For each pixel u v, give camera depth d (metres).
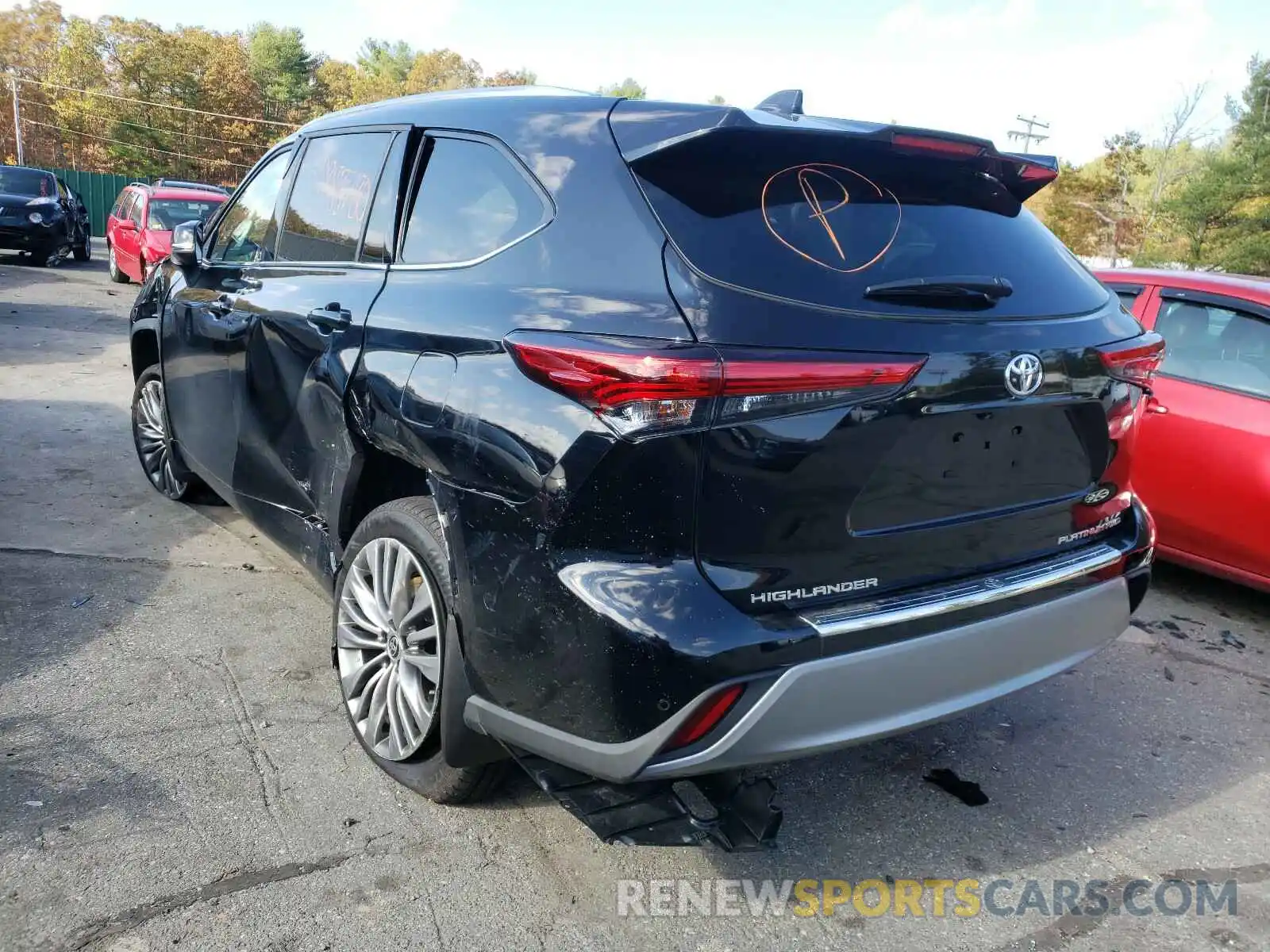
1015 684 2.50
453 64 91.19
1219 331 4.72
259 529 3.86
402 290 2.80
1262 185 37.97
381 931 2.30
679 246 2.18
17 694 3.20
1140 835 2.92
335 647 3.07
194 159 69.94
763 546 2.12
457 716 2.50
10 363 8.56
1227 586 5.16
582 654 2.11
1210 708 3.76
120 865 2.44
